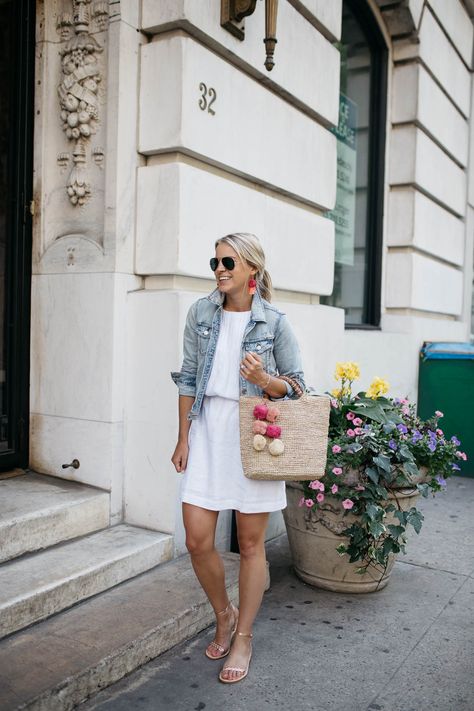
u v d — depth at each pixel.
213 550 2.76
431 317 7.66
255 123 4.22
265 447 2.56
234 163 4.03
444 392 6.62
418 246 6.85
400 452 3.41
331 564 3.60
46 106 3.85
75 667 2.52
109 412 3.66
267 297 2.80
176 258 3.60
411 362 6.76
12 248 3.83
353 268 6.61
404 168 6.66
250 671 2.82
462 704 2.62
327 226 5.16
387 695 2.67
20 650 2.63
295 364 2.73
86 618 2.91
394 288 6.85
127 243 3.70
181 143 3.59
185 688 2.66
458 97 7.79
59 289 3.82
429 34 6.71
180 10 3.54
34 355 3.93
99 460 3.71
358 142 6.59
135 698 2.58
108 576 3.20
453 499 5.62
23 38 3.80
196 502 2.68
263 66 4.23
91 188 3.75
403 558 4.22
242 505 2.65
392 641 3.12
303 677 2.79
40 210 3.89
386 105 6.62
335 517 3.49
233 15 3.80
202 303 2.80
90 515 3.57
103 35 3.66
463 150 8.12
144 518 3.71
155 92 3.67
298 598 3.57
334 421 3.80
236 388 2.68
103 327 3.67
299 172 4.74
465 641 3.13
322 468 2.58
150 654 2.82
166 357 3.60
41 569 3.08
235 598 3.31
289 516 3.69
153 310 3.64
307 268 4.90
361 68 6.53
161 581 3.32
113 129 3.62
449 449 3.67
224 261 2.62
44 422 3.91
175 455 2.81
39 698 2.31
